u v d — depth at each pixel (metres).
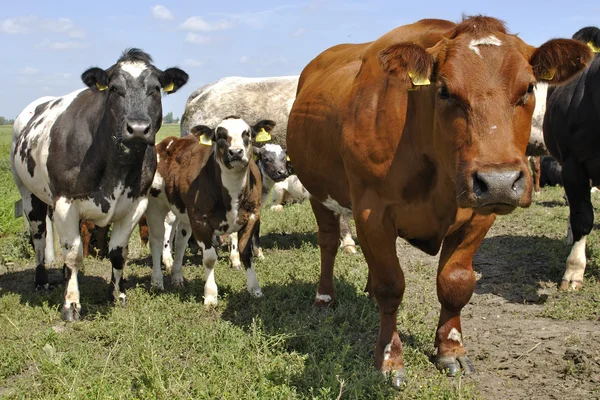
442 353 4.68
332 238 6.26
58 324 6.20
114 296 6.79
